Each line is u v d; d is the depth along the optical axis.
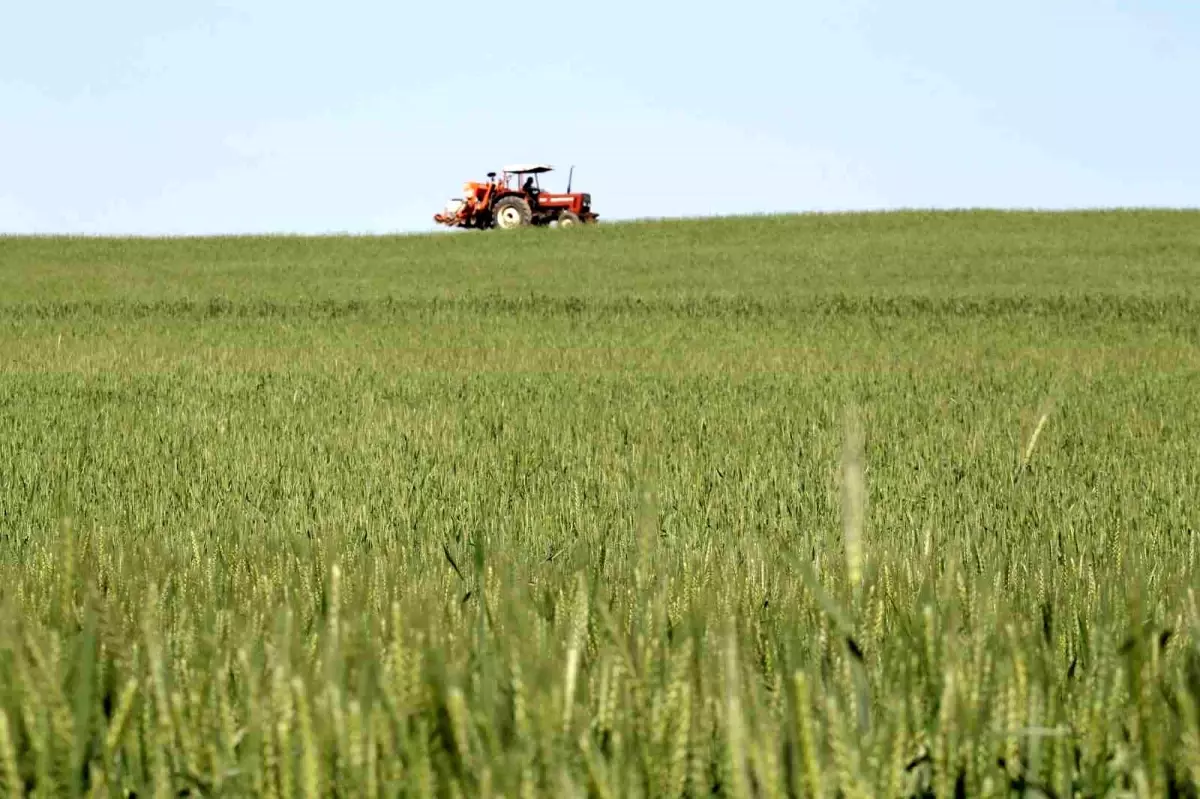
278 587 10.80
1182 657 8.05
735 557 14.42
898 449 37.69
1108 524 23.86
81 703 5.77
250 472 34.28
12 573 11.46
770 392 55.97
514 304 126.31
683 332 96.62
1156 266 160.62
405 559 15.12
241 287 149.12
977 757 6.16
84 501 29.52
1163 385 58.16
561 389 57.59
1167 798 6.15
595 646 8.33
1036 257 173.38
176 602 10.09
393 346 84.56
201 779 6.34
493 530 23.62
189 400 52.91
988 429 42.91
